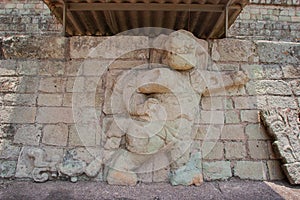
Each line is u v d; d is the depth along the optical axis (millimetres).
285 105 2838
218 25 3629
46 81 2795
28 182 2498
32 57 2859
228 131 2738
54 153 2609
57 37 2855
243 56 2900
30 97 2766
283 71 2959
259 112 2805
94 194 2264
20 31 7059
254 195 2297
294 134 2680
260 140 2748
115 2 3068
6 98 2777
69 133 2658
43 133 2670
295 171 2555
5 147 2648
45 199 2164
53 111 2721
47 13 7094
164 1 3037
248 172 2654
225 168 2645
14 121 2713
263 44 2994
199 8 3131
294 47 3047
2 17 7113
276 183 2586
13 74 2842
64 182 2504
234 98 2816
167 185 2467
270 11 7227
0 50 2934
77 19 3508
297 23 7199
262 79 2906
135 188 2404
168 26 3730
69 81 2773
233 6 3184
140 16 3400
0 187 2393
